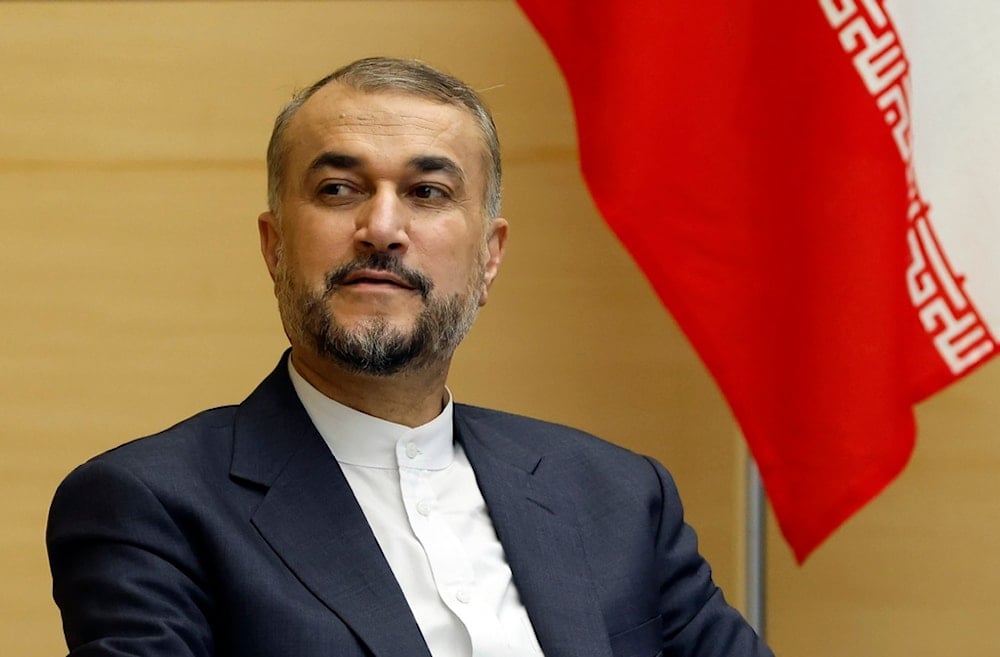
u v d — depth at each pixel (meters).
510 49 11.11
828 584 11.06
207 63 11.09
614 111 9.24
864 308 9.08
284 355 8.00
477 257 7.80
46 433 10.95
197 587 6.81
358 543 7.10
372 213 7.33
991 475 11.05
